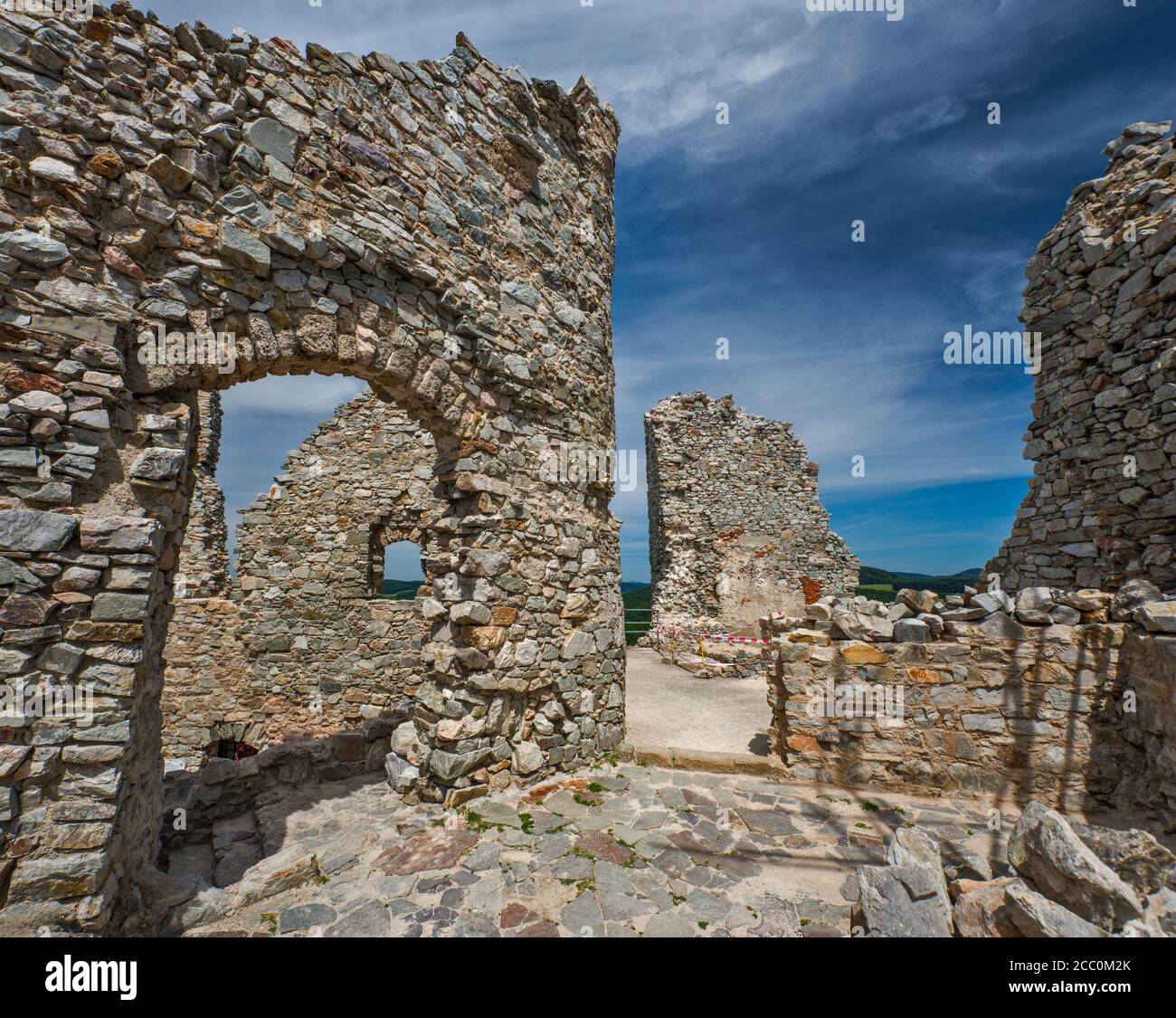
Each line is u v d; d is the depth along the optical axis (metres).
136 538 3.14
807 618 5.84
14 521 2.86
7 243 2.95
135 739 3.23
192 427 3.76
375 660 9.85
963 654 5.27
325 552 10.01
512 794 5.13
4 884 2.70
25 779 2.81
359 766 6.01
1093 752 4.88
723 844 4.24
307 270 4.19
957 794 5.12
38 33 3.12
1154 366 6.05
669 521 14.51
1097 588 6.61
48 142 3.11
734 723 7.75
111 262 3.28
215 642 9.88
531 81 6.21
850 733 5.44
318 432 10.26
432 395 4.95
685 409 14.98
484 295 5.44
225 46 3.88
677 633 13.21
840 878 3.80
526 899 3.53
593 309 6.97
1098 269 6.86
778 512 14.52
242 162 3.86
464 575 5.28
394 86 4.84
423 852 4.12
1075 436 7.09
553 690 5.83
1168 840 4.21
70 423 3.08
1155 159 6.49
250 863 4.24
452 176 5.25
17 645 2.83
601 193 7.30
